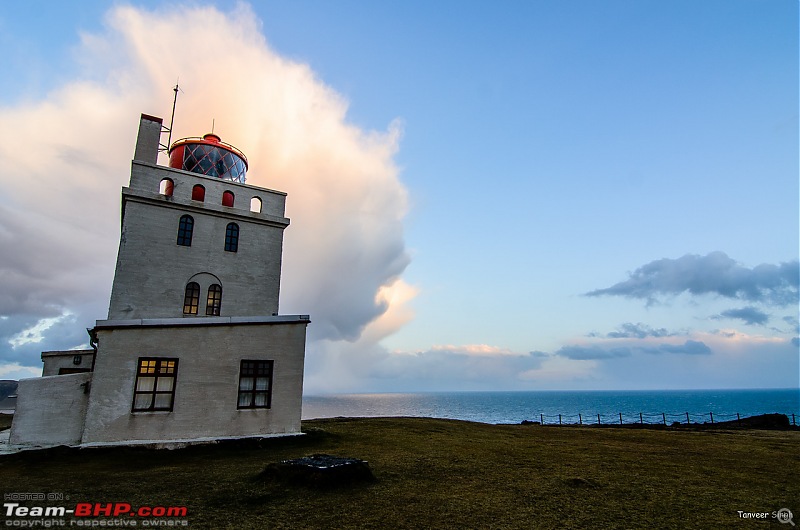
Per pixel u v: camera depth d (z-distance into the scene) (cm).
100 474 1130
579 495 992
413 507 879
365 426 2236
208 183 2328
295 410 1678
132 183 2136
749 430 2967
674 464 1369
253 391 1638
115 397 1442
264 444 1552
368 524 780
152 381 1504
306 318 1770
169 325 1541
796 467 1347
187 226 2216
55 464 1246
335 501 904
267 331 1694
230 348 1620
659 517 851
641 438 2091
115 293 1997
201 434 1514
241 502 893
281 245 2434
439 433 2055
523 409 13925
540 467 1291
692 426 3419
